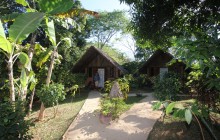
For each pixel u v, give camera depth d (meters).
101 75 20.50
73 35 18.52
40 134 7.96
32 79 7.97
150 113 10.00
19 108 5.51
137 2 8.29
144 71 19.67
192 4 8.24
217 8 7.80
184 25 9.02
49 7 4.62
